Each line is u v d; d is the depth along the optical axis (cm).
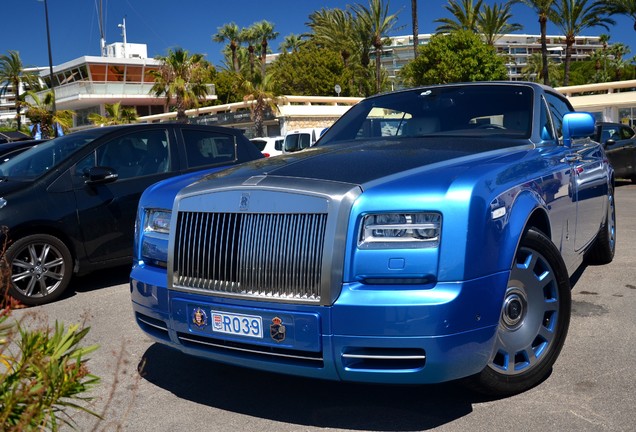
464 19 4831
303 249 285
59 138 680
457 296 272
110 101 5009
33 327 463
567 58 4356
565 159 414
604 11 4200
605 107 3325
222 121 3856
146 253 353
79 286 648
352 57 5631
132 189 632
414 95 470
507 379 319
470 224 279
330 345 279
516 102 432
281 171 319
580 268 614
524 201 319
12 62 5191
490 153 354
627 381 339
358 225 282
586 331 426
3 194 568
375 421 307
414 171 307
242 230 301
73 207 592
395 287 277
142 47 6231
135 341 447
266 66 7106
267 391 350
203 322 312
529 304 329
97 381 194
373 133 453
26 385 177
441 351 271
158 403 339
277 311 288
